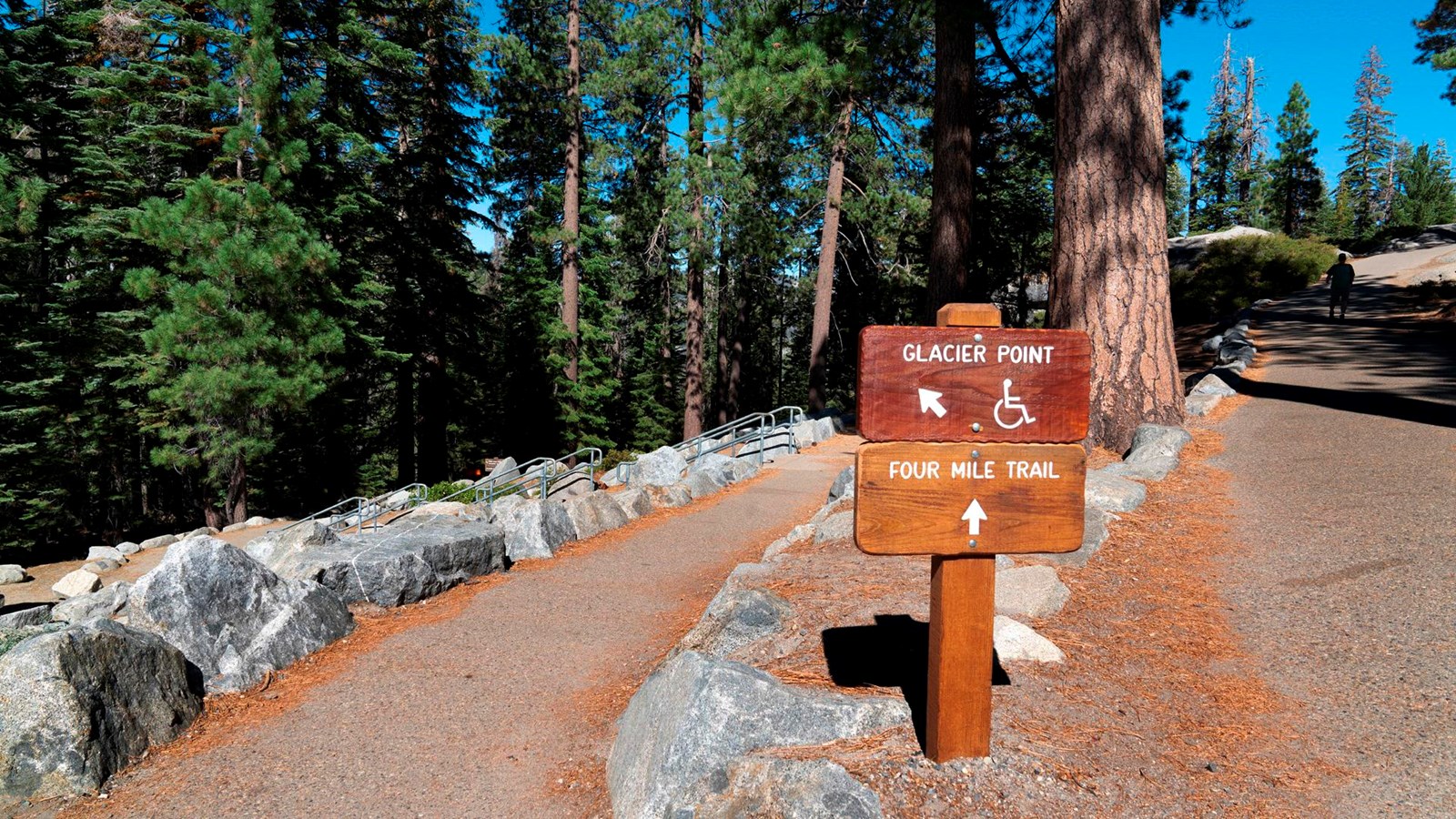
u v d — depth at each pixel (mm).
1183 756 3551
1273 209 74625
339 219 19734
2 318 18797
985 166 25547
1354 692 4012
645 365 44625
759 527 11453
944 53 14891
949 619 3422
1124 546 6340
